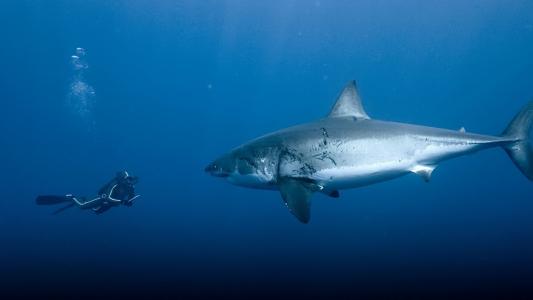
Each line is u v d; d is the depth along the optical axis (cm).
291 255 1491
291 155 598
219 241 1906
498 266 1155
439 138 639
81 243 1902
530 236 1703
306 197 557
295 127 643
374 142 605
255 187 654
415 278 1046
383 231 2108
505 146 704
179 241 1906
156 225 2725
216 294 931
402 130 631
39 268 1293
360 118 663
